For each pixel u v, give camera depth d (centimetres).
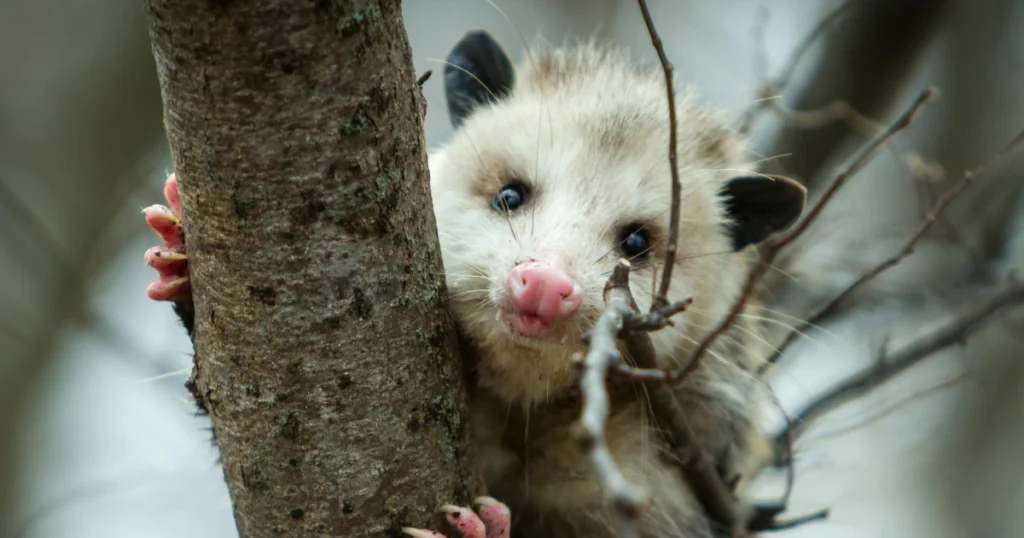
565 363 275
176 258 220
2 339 567
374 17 184
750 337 331
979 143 591
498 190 304
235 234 192
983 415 600
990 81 597
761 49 422
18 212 439
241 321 198
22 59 571
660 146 312
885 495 564
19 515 542
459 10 629
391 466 209
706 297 307
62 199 558
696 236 309
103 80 570
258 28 175
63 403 549
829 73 452
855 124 433
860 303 417
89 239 534
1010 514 590
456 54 342
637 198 297
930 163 513
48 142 568
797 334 337
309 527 208
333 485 206
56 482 530
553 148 305
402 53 193
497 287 270
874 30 447
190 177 190
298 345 198
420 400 211
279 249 192
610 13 627
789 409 363
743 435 326
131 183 533
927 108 590
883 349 358
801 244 393
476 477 230
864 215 523
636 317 185
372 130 190
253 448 206
